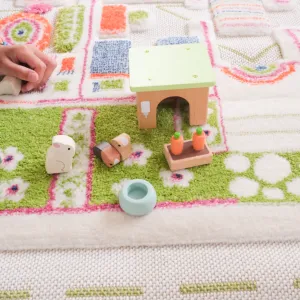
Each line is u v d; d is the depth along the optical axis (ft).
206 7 4.75
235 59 4.08
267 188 2.92
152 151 3.19
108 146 3.05
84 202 2.86
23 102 3.62
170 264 2.55
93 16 4.57
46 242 2.65
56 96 3.67
